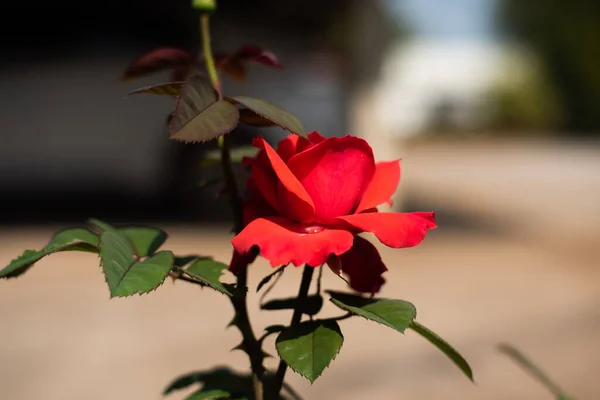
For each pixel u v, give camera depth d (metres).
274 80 6.21
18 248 5.92
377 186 0.79
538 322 4.60
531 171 14.17
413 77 23.17
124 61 6.61
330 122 6.30
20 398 3.23
